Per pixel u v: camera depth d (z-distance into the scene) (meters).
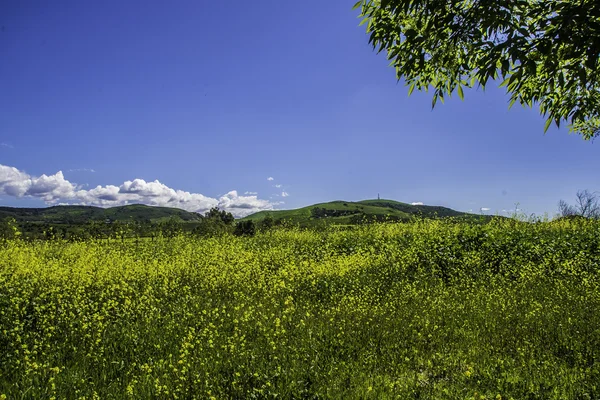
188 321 8.93
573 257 14.66
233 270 13.87
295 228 23.11
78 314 9.08
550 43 3.93
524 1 4.25
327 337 7.83
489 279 12.94
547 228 18.72
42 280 11.84
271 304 10.34
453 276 13.41
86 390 5.80
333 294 11.37
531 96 5.30
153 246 19.22
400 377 6.11
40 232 20.89
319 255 17.69
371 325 8.57
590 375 5.89
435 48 5.00
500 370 6.20
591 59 3.80
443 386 5.72
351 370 6.36
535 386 5.61
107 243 19.47
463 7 4.59
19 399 5.49
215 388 5.84
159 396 5.57
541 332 7.87
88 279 11.84
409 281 13.03
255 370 6.29
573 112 5.32
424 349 7.28
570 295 10.55
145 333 8.17
